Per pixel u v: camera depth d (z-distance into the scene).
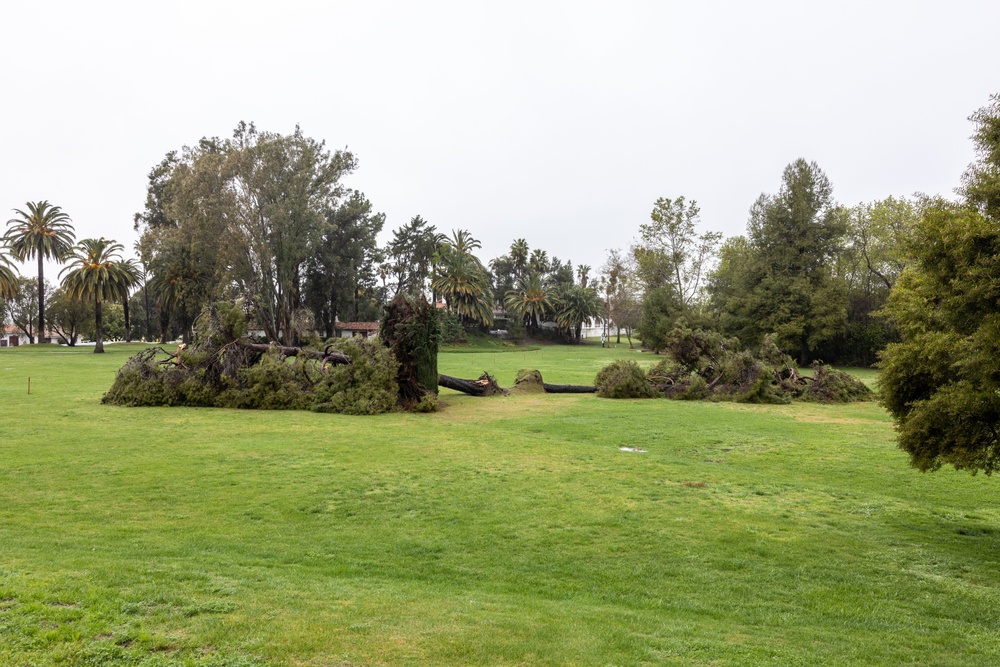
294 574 7.00
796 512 10.62
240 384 23.12
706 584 7.55
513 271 133.12
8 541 7.64
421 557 8.21
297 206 55.50
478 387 28.91
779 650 5.61
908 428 9.51
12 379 32.25
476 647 5.00
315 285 83.81
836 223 56.31
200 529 9.02
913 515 10.66
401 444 15.75
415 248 103.62
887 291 55.75
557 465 13.67
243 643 4.68
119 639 4.60
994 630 6.46
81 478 11.70
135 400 22.39
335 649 4.72
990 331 7.38
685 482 12.42
